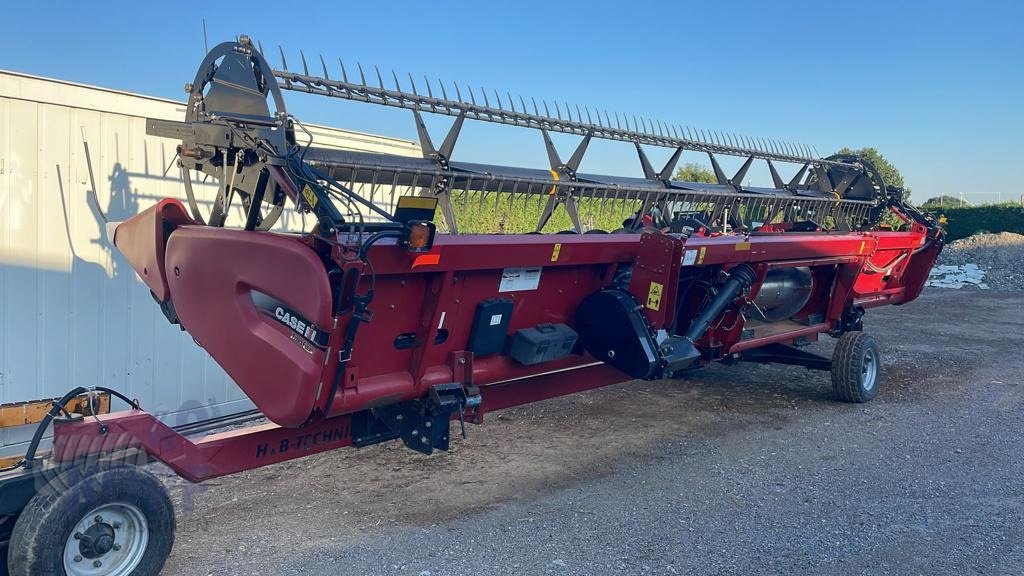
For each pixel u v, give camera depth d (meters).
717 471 5.20
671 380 8.16
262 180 3.68
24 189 5.37
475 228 5.13
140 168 6.04
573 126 5.52
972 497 4.66
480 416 4.64
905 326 12.44
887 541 4.04
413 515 4.47
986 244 22.91
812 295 7.48
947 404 7.10
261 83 3.71
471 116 4.89
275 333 3.57
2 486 3.03
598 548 3.98
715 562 3.81
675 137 6.32
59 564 3.05
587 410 6.89
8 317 5.34
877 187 8.66
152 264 4.42
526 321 4.70
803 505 4.56
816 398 7.37
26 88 5.34
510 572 3.71
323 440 4.07
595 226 5.95
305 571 3.73
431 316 4.03
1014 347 10.40
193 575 3.69
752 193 7.00
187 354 6.48
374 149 7.06
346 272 3.33
